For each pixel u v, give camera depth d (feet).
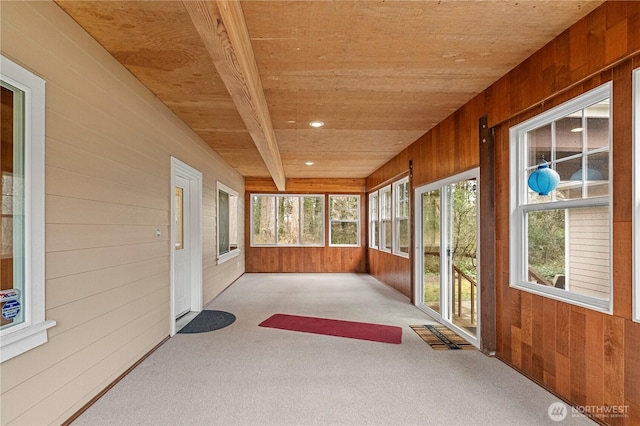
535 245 9.62
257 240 31.86
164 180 12.42
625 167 6.73
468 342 12.48
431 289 16.63
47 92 6.65
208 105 12.48
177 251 15.90
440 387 9.03
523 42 8.60
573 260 8.32
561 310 8.36
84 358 7.80
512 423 7.40
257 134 12.80
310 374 9.82
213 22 5.90
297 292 22.29
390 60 9.54
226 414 7.75
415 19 7.64
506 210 10.49
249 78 8.45
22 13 6.08
